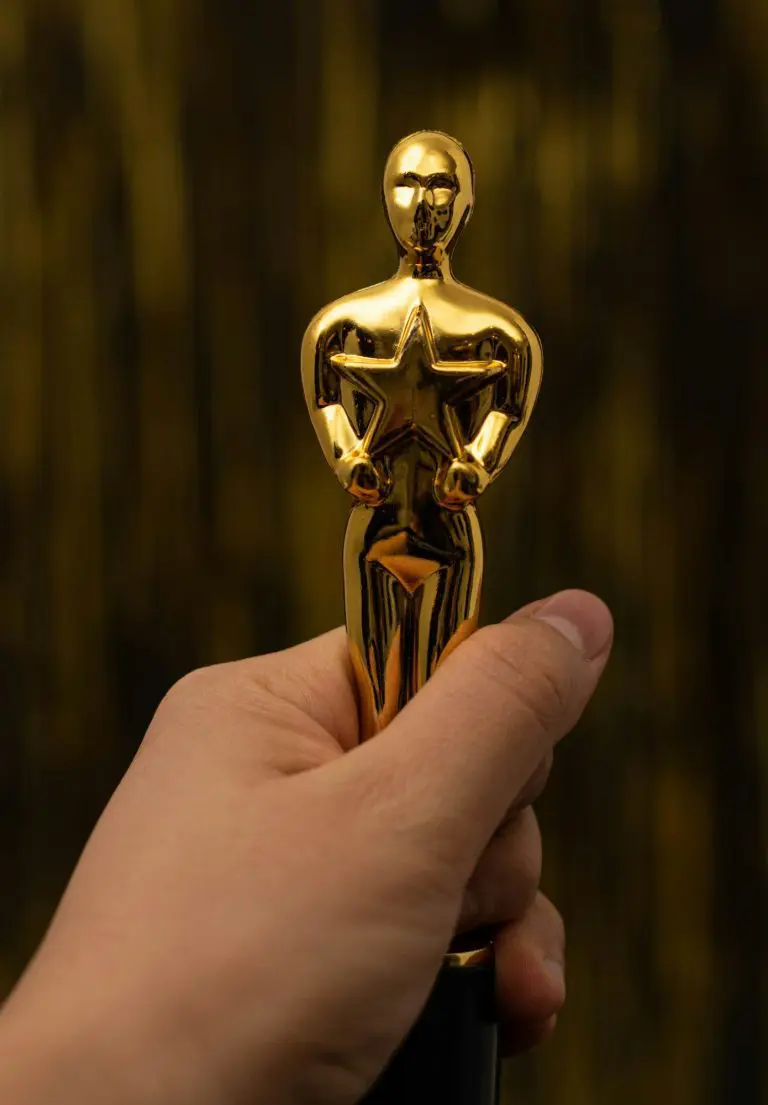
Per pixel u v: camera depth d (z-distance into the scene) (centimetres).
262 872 40
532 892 46
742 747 58
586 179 57
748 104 57
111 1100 38
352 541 41
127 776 43
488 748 40
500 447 41
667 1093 58
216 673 45
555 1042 59
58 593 59
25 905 59
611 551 58
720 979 58
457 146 41
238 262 58
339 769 41
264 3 57
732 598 58
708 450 58
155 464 59
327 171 58
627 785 58
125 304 58
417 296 41
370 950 39
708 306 58
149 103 58
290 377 58
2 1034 39
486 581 58
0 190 58
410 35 57
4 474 59
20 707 59
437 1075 41
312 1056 39
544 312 58
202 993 39
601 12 57
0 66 58
